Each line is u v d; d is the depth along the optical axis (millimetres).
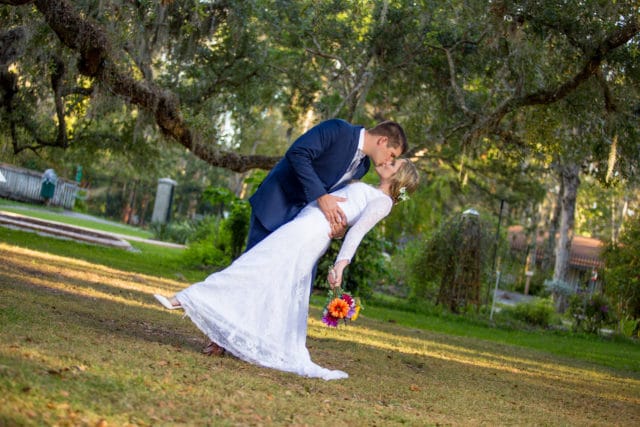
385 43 12266
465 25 11602
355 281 15578
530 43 10555
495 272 19516
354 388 3959
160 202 31547
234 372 3662
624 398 6000
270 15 12859
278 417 2805
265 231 4332
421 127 13477
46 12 8562
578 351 12031
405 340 8109
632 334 18250
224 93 14055
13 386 2439
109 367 3092
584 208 44094
